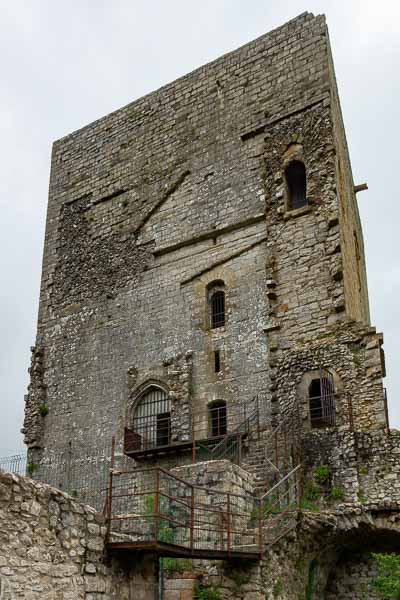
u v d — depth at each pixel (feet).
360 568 68.08
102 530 45.55
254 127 95.71
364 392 73.36
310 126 90.07
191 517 48.93
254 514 60.75
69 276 109.09
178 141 104.06
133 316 98.27
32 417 102.47
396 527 64.03
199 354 89.30
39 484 41.39
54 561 40.98
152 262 99.35
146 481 87.10
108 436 93.86
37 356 106.73
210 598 50.96
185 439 85.30
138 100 112.47
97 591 43.86
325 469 69.87
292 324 82.58
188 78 107.04
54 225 115.03
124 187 107.86
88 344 101.86
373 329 75.87
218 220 94.53
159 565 50.80
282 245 86.99
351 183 112.16
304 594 60.95
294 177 92.27
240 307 88.02
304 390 77.87
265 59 98.94
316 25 95.25
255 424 80.12
